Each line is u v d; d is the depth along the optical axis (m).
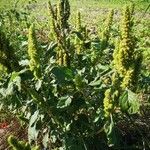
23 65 0.91
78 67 1.06
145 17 3.04
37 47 0.84
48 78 0.89
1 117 1.24
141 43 2.07
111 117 0.83
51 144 1.03
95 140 0.97
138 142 1.05
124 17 0.79
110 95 0.81
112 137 0.83
